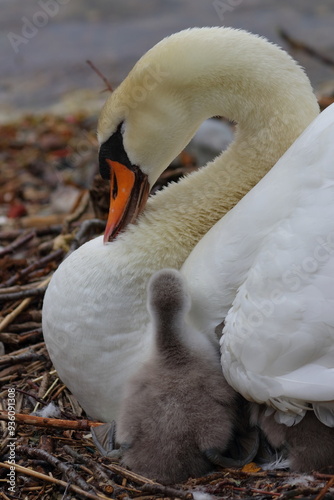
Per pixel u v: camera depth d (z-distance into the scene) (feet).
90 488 14.74
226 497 13.87
